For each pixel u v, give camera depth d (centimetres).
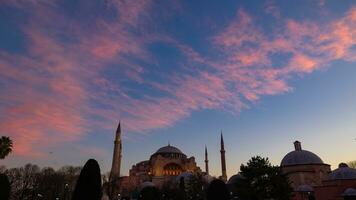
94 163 2573
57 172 11056
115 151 12244
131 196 10888
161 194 8606
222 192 3831
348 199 5203
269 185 4497
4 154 4581
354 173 5759
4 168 9562
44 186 10031
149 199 5975
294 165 7312
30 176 9831
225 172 12025
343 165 6247
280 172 4625
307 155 7406
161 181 12331
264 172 4562
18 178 9494
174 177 12075
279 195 4450
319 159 7412
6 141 4631
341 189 5438
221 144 12706
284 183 4534
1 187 2862
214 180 3941
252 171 4603
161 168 13338
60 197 10131
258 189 4478
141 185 10644
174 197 8431
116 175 11488
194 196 8206
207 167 14000
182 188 8806
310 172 7019
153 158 14325
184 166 13538
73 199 2450
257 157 4775
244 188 4622
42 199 9800
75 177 11194
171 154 14488
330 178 6006
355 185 5469
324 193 5609
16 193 9219
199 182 8588
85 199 2436
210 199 3828
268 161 4747
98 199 2502
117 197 11238
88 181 2491
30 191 9475
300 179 6906
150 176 12962
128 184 12569
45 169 10819
